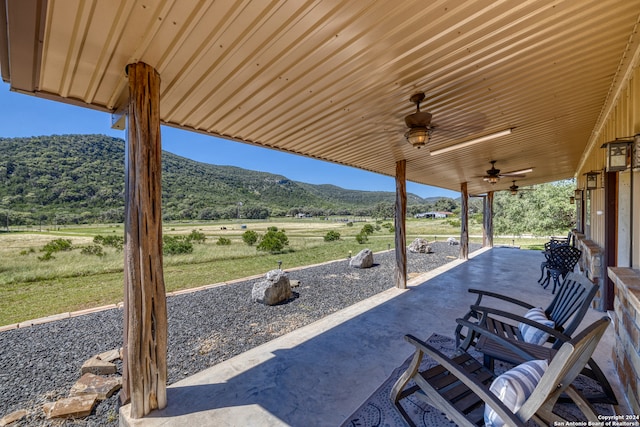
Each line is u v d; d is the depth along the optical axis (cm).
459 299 430
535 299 429
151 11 137
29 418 196
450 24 154
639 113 208
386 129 337
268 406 190
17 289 584
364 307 397
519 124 334
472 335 205
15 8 124
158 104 192
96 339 328
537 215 1302
